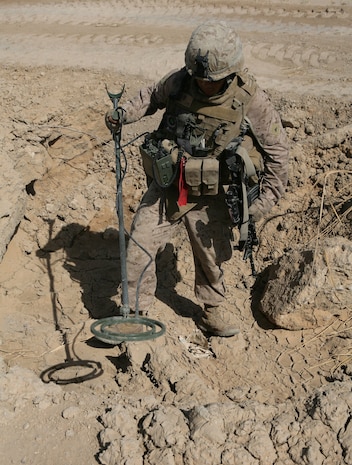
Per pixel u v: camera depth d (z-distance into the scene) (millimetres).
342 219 5652
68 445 3666
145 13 9766
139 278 4684
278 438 3539
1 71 7578
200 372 4809
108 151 6941
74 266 6105
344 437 3520
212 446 3498
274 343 5094
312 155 6168
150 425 3637
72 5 10227
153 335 3832
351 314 5070
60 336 5180
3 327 5270
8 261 5977
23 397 3963
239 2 9961
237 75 4125
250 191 4383
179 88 4238
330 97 6797
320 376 4762
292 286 5105
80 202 6605
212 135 4250
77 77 7391
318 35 8602
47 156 6664
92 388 4523
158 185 4414
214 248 4688
